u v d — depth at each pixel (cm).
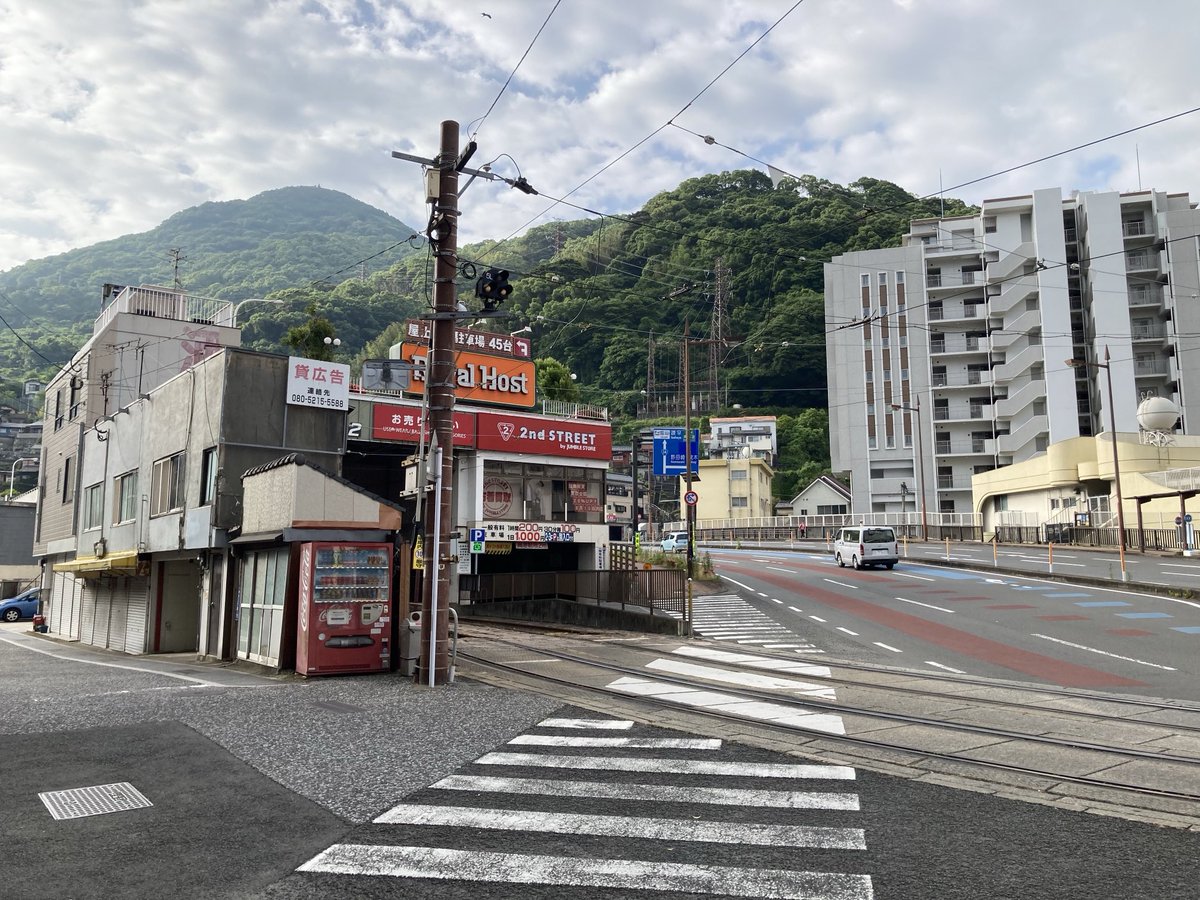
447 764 784
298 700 1132
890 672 1412
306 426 2220
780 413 10450
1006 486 5959
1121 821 619
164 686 1276
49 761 786
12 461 7144
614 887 494
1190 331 7025
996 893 483
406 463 1566
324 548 1416
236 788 700
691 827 604
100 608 2991
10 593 5125
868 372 8100
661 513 9150
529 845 566
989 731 927
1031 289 7594
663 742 884
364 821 617
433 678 1273
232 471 2081
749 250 8444
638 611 2331
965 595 2809
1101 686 1312
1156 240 7231
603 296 8250
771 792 696
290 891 487
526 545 3434
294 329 4484
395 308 8294
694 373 10562
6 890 484
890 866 527
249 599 1742
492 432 3397
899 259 8088
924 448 7906
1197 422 6900
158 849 555
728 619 2419
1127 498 4512
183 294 3784
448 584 1312
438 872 517
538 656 1639
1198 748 850
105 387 3422
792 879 505
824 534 7050
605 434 3709
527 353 3709
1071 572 3306
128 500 2761
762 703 1113
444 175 1350
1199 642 1758
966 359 7931
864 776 749
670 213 8612
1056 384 7356
